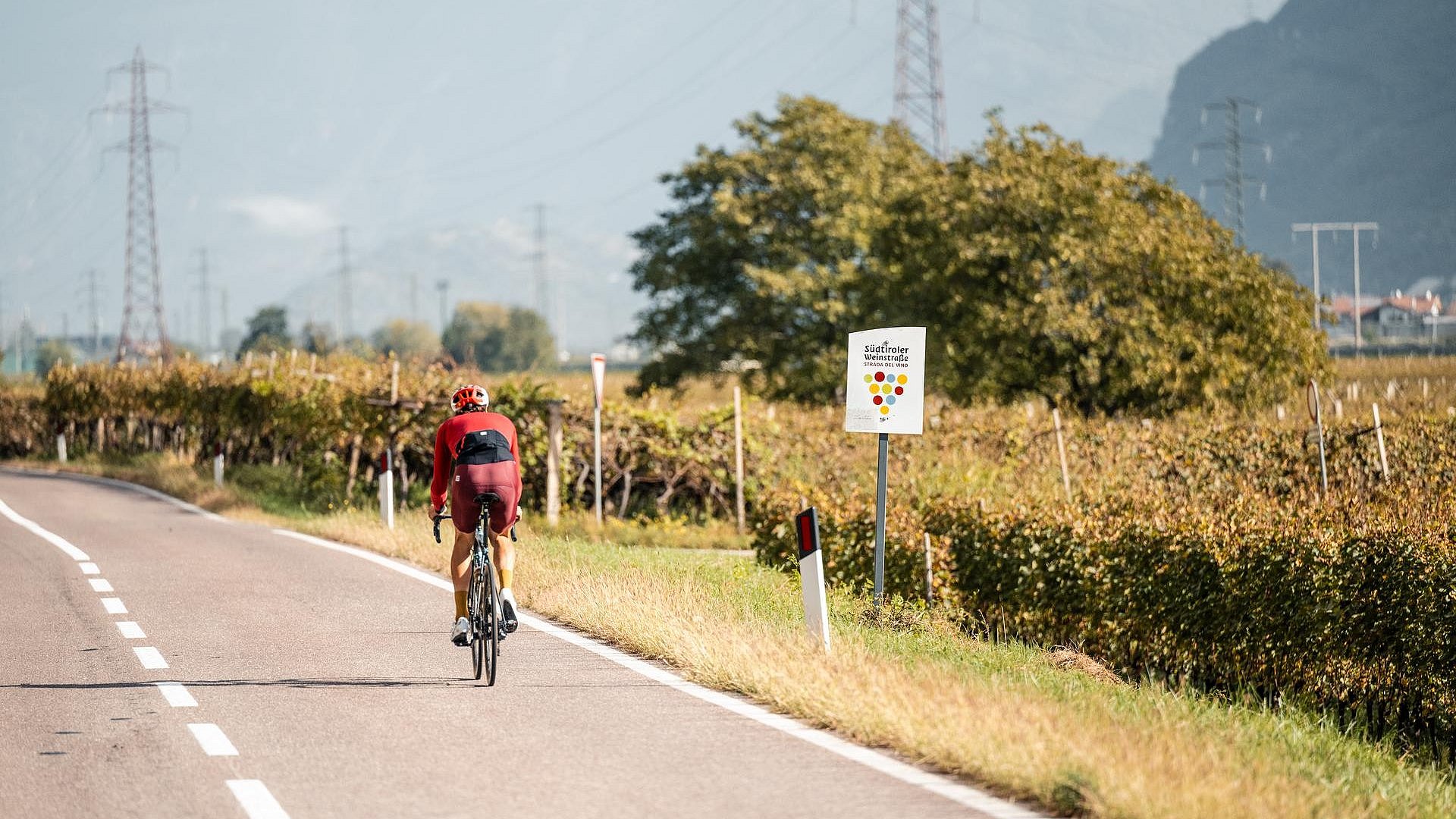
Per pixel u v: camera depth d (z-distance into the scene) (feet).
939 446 295.69
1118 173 417.08
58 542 229.25
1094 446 281.13
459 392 112.37
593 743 88.43
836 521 187.73
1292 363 378.73
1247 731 100.83
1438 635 118.21
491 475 106.22
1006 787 76.07
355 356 363.97
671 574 167.73
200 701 102.89
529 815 72.08
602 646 127.54
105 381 532.32
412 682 110.22
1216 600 139.95
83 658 121.70
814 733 91.30
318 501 310.24
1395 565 123.44
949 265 416.05
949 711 86.02
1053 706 91.40
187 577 180.86
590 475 294.87
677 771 81.05
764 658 106.63
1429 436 246.68
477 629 109.19
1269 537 136.98
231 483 363.56
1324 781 83.92
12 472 490.90
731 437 299.58
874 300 590.55
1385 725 124.06
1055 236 388.57
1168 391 374.63
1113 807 68.13
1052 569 159.53
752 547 203.21
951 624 156.76
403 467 310.86
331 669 116.26
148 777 80.43
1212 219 402.72
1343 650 127.13
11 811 73.36
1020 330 391.45
